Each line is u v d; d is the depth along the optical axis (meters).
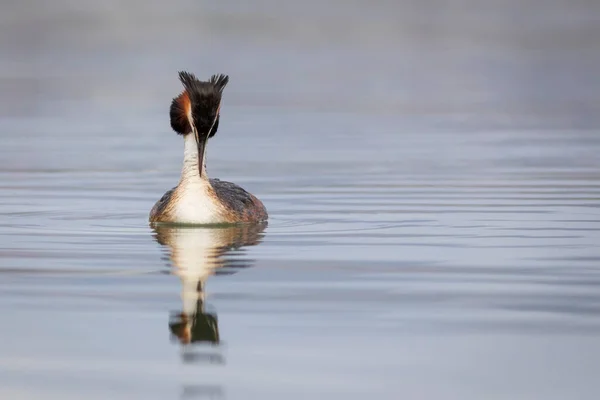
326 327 12.34
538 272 14.76
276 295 13.64
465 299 13.42
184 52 58.78
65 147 29.41
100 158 27.36
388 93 43.28
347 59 56.28
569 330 12.18
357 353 11.48
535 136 31.45
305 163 26.44
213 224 18.28
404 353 11.49
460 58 56.34
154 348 11.73
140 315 12.85
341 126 34.09
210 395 10.45
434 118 36.03
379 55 58.19
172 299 13.50
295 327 12.34
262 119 35.84
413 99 41.34
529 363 11.18
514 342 11.79
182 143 30.48
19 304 13.34
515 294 13.63
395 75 49.72
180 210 18.25
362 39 66.25
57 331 12.28
